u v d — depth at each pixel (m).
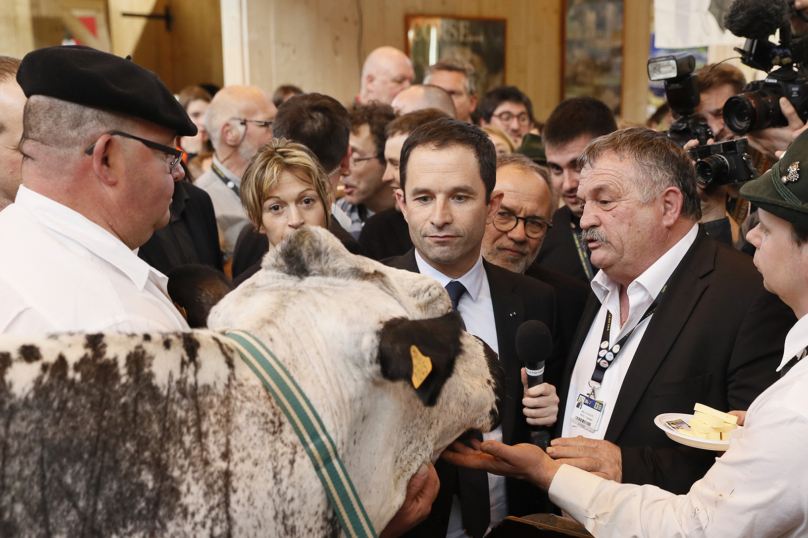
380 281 1.18
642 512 1.50
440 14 8.08
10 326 1.22
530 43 8.51
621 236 1.99
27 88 1.37
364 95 6.35
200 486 0.94
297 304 1.11
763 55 2.67
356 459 1.12
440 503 1.79
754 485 1.32
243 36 7.30
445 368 0.98
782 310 1.82
